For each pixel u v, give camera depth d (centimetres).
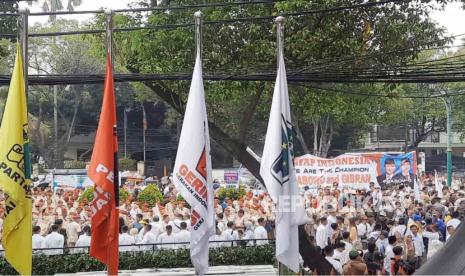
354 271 1344
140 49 1606
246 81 1664
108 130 1051
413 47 1554
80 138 6222
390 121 4466
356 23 1634
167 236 1886
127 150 6275
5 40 2397
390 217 2153
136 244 1803
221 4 1342
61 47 4834
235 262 1858
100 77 1501
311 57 1627
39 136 5269
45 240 1809
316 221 1995
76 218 2012
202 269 1088
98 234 1038
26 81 1093
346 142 5600
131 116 6297
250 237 1980
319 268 1507
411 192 2577
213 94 1697
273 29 1600
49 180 4034
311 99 1806
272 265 1833
